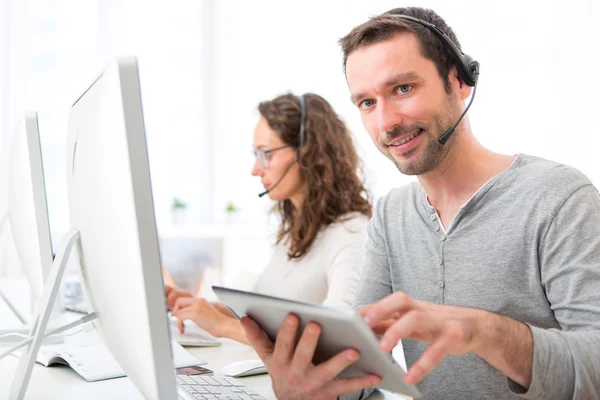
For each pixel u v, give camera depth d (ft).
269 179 6.06
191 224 13.47
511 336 2.66
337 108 13.43
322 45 13.55
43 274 3.87
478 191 3.60
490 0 12.91
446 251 3.73
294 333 2.57
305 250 5.76
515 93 12.85
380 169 12.98
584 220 3.20
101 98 2.44
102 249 2.52
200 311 5.10
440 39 3.49
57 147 12.21
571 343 2.77
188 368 3.93
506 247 3.48
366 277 4.20
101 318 2.96
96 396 3.28
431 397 3.70
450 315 2.52
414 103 3.43
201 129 13.52
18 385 2.87
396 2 13.41
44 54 12.39
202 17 13.46
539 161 3.62
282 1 13.57
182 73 13.41
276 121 6.00
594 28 12.81
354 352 2.41
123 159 2.17
